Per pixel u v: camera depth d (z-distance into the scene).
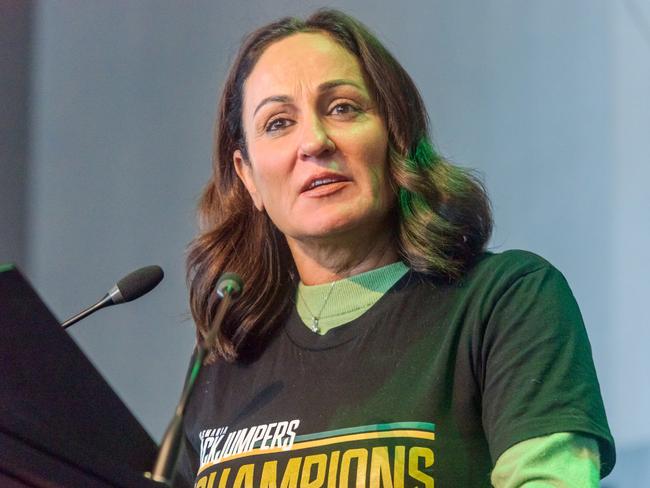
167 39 7.69
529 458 2.95
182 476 3.04
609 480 5.66
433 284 3.56
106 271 7.51
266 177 3.69
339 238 3.65
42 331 2.67
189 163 7.44
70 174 7.75
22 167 7.79
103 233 7.57
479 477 3.20
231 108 3.99
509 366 3.17
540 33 6.41
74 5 8.01
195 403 3.83
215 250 3.99
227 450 3.53
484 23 6.60
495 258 3.55
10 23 7.89
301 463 3.32
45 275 7.64
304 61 3.74
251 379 3.70
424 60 6.74
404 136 3.72
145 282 3.72
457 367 3.32
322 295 3.71
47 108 7.90
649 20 6.12
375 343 3.49
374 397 3.36
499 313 3.31
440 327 3.42
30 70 7.97
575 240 6.06
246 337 3.79
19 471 2.40
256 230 3.97
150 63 7.72
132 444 2.84
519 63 6.44
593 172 6.10
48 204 7.75
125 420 2.84
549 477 2.89
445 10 6.73
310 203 3.60
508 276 3.39
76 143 7.78
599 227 6.02
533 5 6.46
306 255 3.77
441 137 6.56
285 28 3.90
